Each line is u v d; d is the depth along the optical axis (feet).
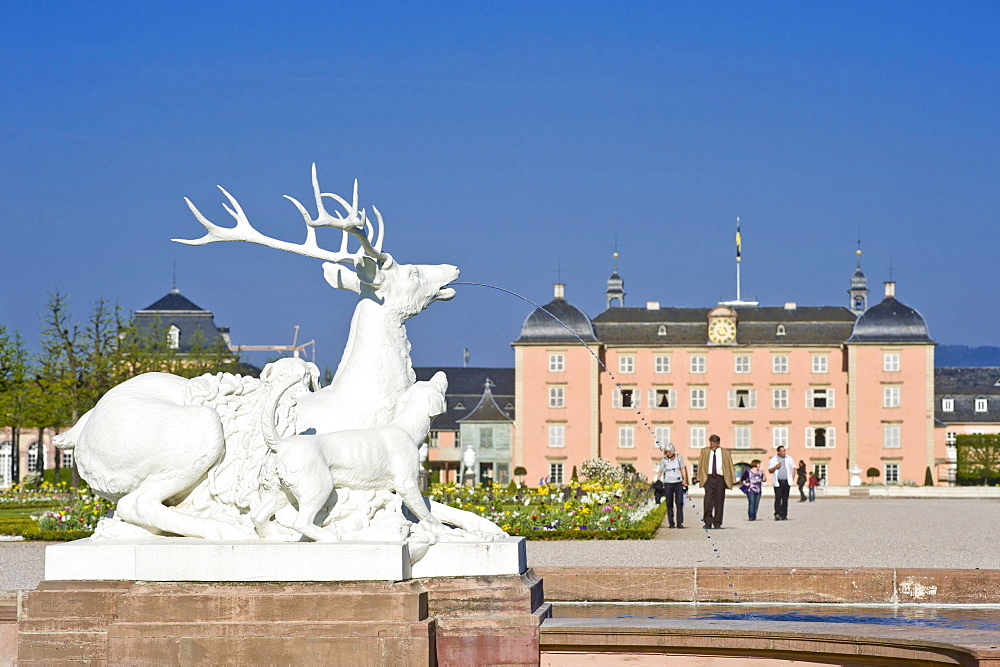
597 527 78.28
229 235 32.65
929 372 282.15
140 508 29.58
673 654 28.68
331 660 26.81
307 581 27.17
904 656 26.71
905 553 66.13
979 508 130.93
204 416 29.76
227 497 29.96
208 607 27.12
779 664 28.17
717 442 88.07
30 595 27.96
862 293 380.78
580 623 29.17
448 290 33.88
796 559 62.03
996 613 34.65
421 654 26.73
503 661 28.14
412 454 29.78
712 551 67.31
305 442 28.14
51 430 304.30
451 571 28.40
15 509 115.24
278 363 33.17
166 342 192.54
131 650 27.12
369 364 31.91
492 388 336.29
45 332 165.58
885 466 283.18
